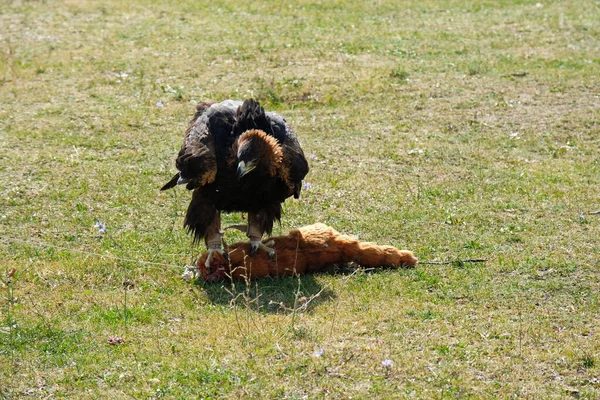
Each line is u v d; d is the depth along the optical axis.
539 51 23.06
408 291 11.57
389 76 21.11
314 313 10.89
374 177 15.83
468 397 9.09
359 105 19.66
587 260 12.42
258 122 11.88
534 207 14.39
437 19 26.02
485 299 11.34
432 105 19.53
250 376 9.44
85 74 21.52
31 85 20.80
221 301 11.38
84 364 9.71
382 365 9.60
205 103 13.15
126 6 27.41
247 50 22.88
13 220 13.92
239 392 9.13
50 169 16.03
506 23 25.58
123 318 10.81
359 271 12.16
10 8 27.09
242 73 21.42
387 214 14.23
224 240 13.41
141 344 10.16
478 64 21.95
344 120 18.80
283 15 26.30
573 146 17.38
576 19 25.80
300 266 12.13
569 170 16.09
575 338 10.30
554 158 16.80
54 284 11.78
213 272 11.91
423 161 16.64
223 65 21.95
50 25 25.48
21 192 15.00
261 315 10.85
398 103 19.66
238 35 24.25
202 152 11.66
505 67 21.77
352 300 11.27
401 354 9.86
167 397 9.09
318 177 15.74
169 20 25.97
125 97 20.14
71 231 13.60
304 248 12.23
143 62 22.22
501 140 17.67
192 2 27.81
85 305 11.22
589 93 20.17
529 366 9.69
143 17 26.33
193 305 11.24
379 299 11.30
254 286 11.79
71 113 19.11
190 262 12.53
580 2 27.72
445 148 17.23
